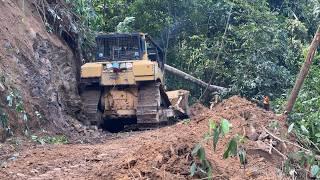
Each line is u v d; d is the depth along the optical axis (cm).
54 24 1600
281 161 823
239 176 716
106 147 1008
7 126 1041
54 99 1354
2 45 1239
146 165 680
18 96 1124
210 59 2362
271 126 920
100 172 721
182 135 883
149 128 1581
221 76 2330
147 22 2461
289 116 1092
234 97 1120
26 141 1063
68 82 1512
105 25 2389
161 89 1661
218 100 2017
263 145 847
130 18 2273
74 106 1498
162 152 693
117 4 2436
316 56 1499
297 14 2794
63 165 817
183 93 1786
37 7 1553
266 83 2142
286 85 2156
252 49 2238
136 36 1658
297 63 2278
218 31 2523
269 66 2172
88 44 1780
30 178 733
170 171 659
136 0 2461
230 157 796
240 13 2444
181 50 2431
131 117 1609
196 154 635
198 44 2447
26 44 1342
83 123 1523
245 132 893
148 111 1555
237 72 2206
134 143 1062
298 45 2320
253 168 764
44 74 1355
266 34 2267
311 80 1355
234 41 2319
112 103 1608
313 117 1041
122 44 1662
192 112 1853
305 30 2473
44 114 1259
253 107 1059
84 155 899
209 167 617
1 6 1349
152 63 1574
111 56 1659
